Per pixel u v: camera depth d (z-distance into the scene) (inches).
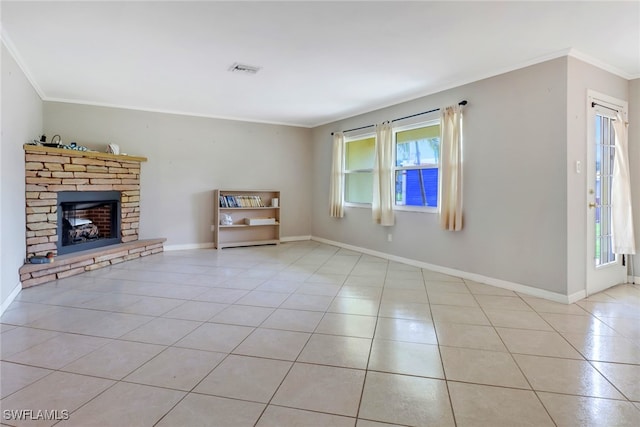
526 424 64.3
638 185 153.9
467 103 162.4
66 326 108.4
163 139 231.8
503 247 149.6
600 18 105.0
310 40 122.3
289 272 179.3
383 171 206.4
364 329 107.3
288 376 80.4
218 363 86.3
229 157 254.7
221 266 192.4
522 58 136.6
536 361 87.7
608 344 97.2
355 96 192.5
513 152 144.7
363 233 232.7
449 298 137.2
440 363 86.7
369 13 103.2
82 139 208.1
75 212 189.0
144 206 227.1
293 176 280.4
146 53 134.7
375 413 67.3
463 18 105.9
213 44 125.8
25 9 101.7
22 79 149.6
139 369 83.1
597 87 140.3
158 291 145.5
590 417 66.4
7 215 128.3
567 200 129.3
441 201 170.4
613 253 151.6
